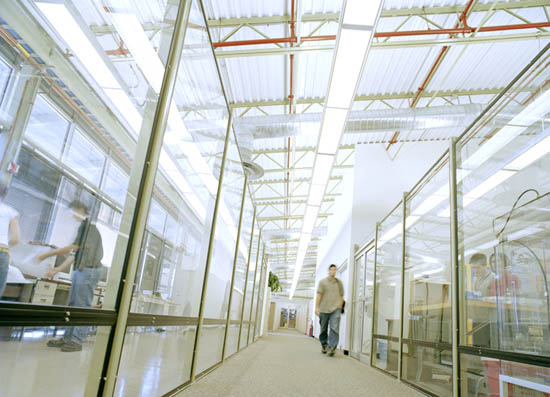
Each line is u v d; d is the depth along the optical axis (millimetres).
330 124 5262
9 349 863
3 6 1151
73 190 1308
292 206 14047
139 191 1417
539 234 1738
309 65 6184
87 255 1265
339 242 11016
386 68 6570
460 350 2482
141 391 1603
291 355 5492
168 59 1563
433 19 5535
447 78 6910
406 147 8898
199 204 2215
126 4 1452
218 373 3062
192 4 1793
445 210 2906
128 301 1349
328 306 6062
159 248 1640
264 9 5059
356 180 8695
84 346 1142
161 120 1508
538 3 5262
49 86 1271
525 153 1891
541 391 1677
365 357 5430
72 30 1328
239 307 4684
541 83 1797
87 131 1367
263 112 7629
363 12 3266
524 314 1833
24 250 1119
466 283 2479
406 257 3908
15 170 1164
